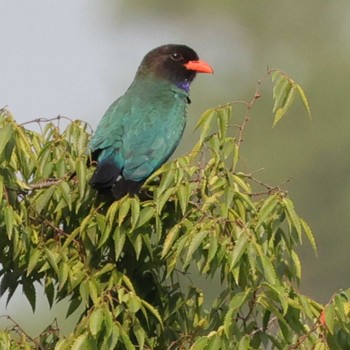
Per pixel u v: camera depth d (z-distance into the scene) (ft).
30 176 43.98
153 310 39.93
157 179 47.21
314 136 142.31
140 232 41.91
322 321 38.81
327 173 139.03
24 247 42.27
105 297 39.52
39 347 41.83
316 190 138.62
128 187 45.55
